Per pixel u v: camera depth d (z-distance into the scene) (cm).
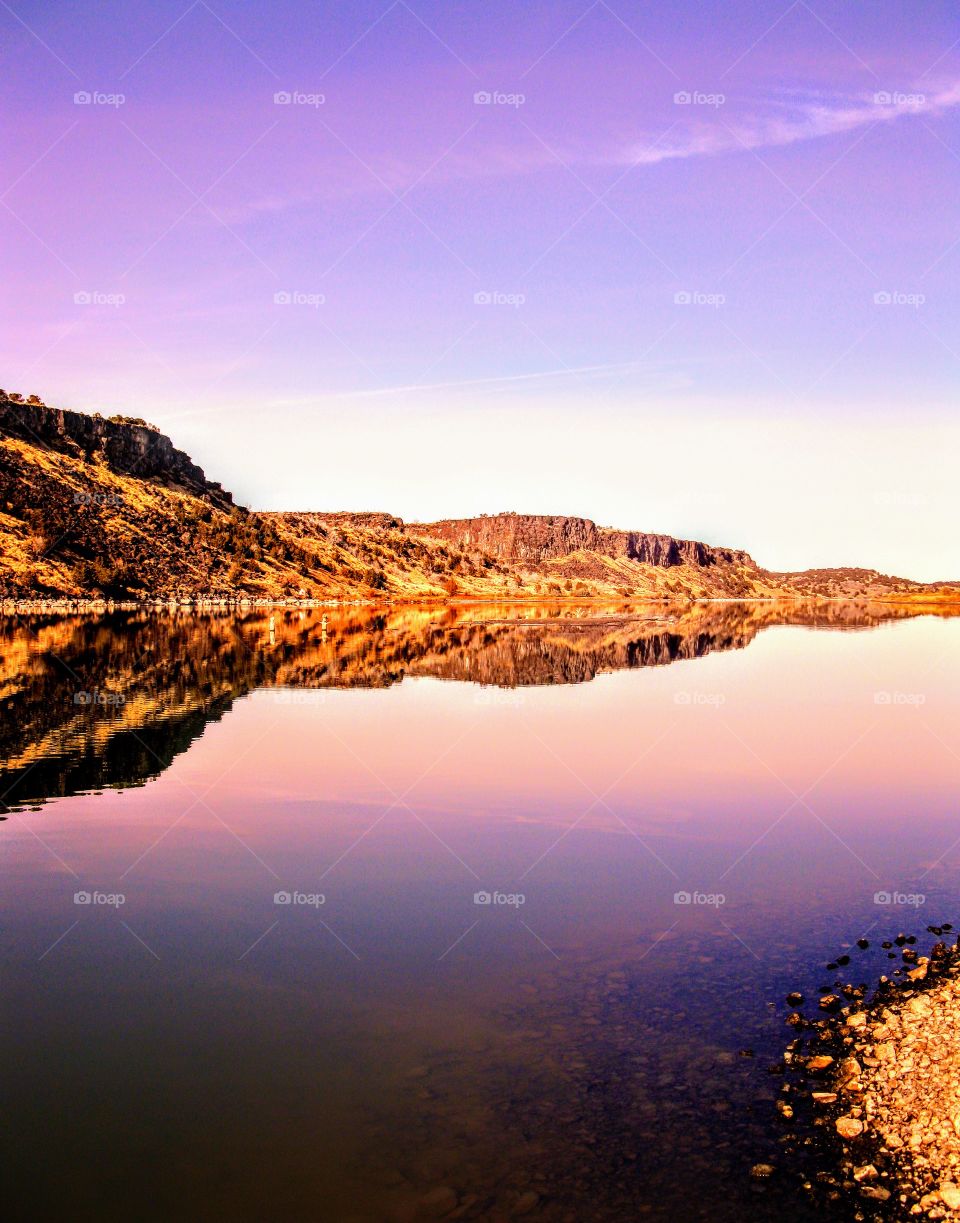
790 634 9125
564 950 1244
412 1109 874
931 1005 1018
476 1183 771
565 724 3159
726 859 1661
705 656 6181
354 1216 731
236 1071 942
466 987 1133
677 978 1153
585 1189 762
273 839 1766
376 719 3231
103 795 2098
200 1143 823
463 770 2400
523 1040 1002
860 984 1126
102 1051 982
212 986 1138
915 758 2588
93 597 12731
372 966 1195
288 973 1174
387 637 7769
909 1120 830
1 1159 802
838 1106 870
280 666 5084
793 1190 758
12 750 2595
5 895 1456
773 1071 934
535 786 2223
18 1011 1072
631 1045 990
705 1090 902
